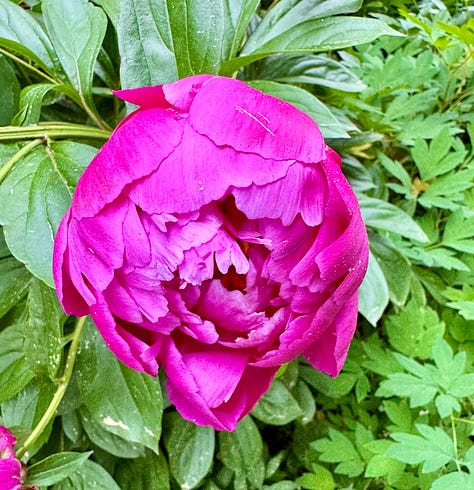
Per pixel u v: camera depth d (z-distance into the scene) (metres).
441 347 0.40
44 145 0.33
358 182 0.42
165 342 0.31
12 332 0.37
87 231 0.29
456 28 0.43
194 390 0.31
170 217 0.29
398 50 0.46
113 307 0.30
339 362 0.32
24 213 0.32
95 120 0.37
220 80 0.29
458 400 0.40
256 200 0.28
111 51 0.41
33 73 0.41
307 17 0.36
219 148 0.28
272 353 0.30
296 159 0.28
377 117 0.45
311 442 0.44
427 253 0.44
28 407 0.38
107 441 0.40
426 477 0.41
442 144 0.44
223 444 0.44
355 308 0.32
